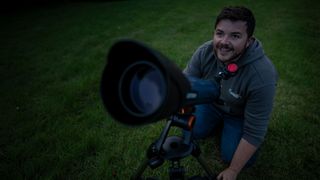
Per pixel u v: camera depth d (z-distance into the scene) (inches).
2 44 253.9
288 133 112.3
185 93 41.6
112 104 47.1
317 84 142.7
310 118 119.7
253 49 74.5
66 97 141.0
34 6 437.4
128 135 115.4
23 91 154.3
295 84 144.0
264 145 107.1
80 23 299.3
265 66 75.3
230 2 331.6
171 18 287.0
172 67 38.9
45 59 203.2
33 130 121.0
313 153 103.6
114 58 46.5
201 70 86.7
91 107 134.1
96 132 117.3
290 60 167.8
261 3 314.7
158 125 119.3
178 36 229.8
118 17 309.0
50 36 263.7
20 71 184.5
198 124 102.4
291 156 102.3
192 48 199.5
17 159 106.0
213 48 81.2
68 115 129.4
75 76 168.6
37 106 137.8
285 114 122.5
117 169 99.6
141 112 45.0
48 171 100.7
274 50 183.6
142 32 248.5
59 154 107.0
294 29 224.1
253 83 75.4
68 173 99.7
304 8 283.7
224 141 96.1
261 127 79.2
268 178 95.0
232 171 81.9
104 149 108.9
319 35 210.1
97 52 204.8
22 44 247.9
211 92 55.0
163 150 59.4
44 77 170.4
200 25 256.4
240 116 93.3
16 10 417.7
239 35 66.2
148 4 361.4
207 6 323.6
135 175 72.1
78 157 105.4
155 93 43.4
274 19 254.5
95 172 99.0
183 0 365.1
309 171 97.7
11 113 134.2
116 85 48.3
